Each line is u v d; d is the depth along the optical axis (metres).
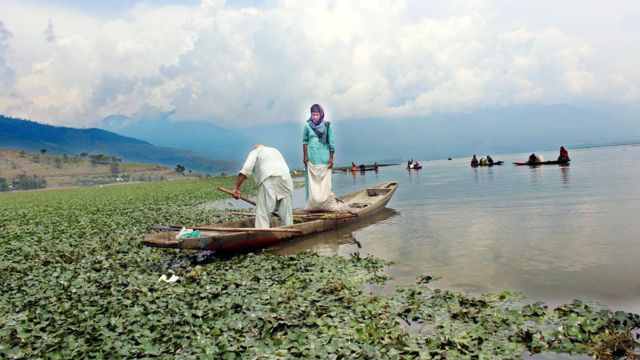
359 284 7.83
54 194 47.16
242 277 8.35
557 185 22.98
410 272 8.47
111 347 5.38
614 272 7.65
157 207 22.94
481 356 4.98
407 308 6.38
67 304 6.94
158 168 182.50
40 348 5.45
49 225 16.86
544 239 10.47
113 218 18.09
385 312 6.33
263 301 6.87
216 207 22.75
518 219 13.51
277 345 5.42
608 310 5.89
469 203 18.17
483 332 5.58
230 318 6.21
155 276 8.77
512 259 8.90
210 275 8.53
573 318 5.63
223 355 5.11
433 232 12.39
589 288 6.97
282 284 7.94
